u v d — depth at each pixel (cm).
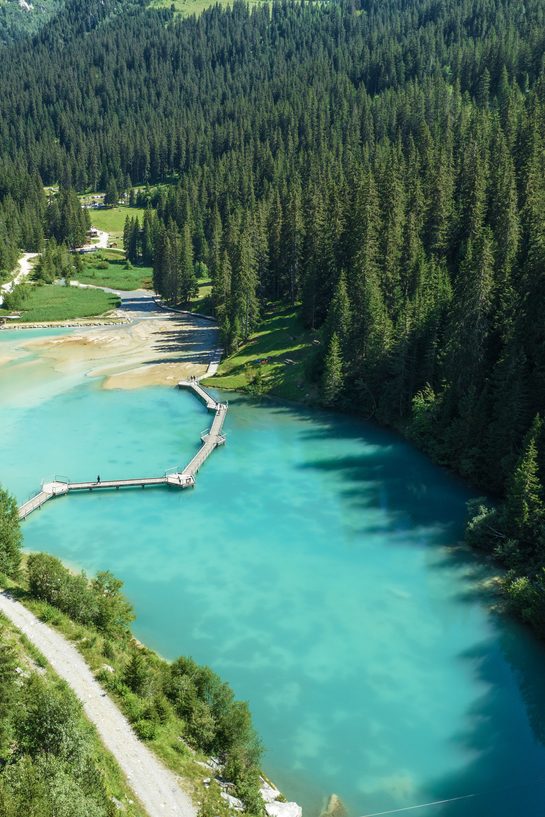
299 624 4391
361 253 9050
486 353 6762
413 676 3928
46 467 6906
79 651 3466
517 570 4769
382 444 7556
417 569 5038
